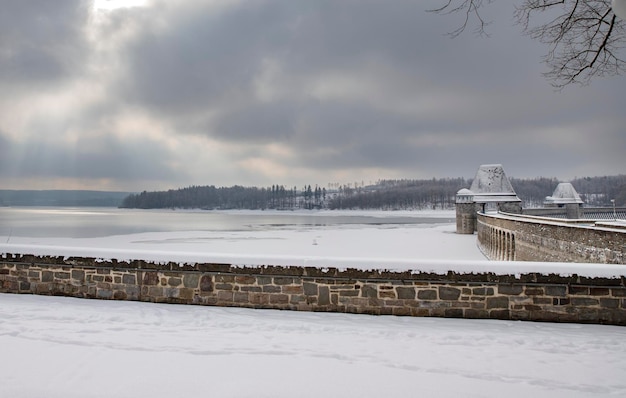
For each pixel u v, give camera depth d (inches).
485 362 194.4
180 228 3068.4
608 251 469.7
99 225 3383.4
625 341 224.4
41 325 240.4
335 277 285.3
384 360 195.2
